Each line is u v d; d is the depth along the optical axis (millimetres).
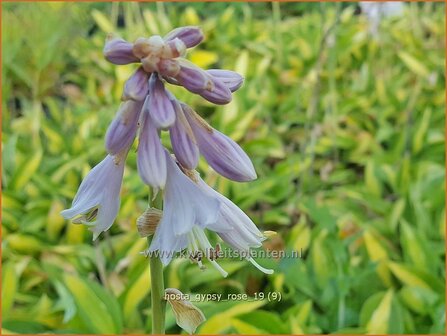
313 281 438
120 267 438
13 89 792
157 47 184
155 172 189
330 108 677
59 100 802
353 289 424
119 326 372
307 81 711
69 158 584
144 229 202
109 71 809
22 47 779
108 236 470
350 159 622
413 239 440
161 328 218
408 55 707
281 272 432
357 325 403
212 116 696
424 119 610
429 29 855
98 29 1022
